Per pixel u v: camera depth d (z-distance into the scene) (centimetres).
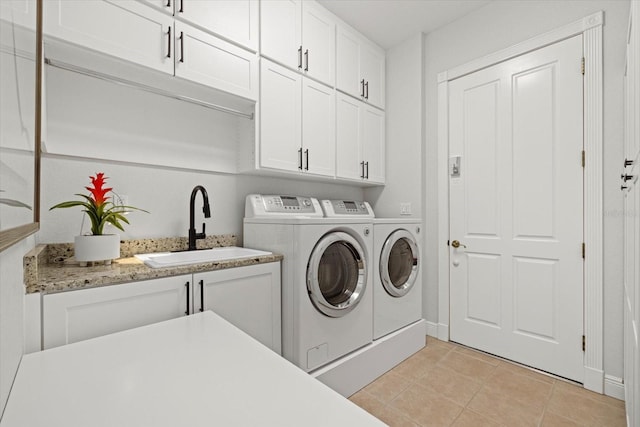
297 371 65
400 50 283
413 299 239
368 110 275
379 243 211
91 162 159
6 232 41
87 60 141
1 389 55
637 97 102
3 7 47
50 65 127
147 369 66
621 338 173
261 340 157
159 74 155
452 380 194
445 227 255
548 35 202
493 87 229
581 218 189
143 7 147
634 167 107
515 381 192
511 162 219
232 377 63
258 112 195
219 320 99
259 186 233
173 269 125
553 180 200
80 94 155
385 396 178
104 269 124
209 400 54
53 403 54
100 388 59
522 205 214
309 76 224
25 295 93
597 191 182
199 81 165
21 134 56
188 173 196
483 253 233
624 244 169
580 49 190
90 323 106
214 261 144
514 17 218
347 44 254
